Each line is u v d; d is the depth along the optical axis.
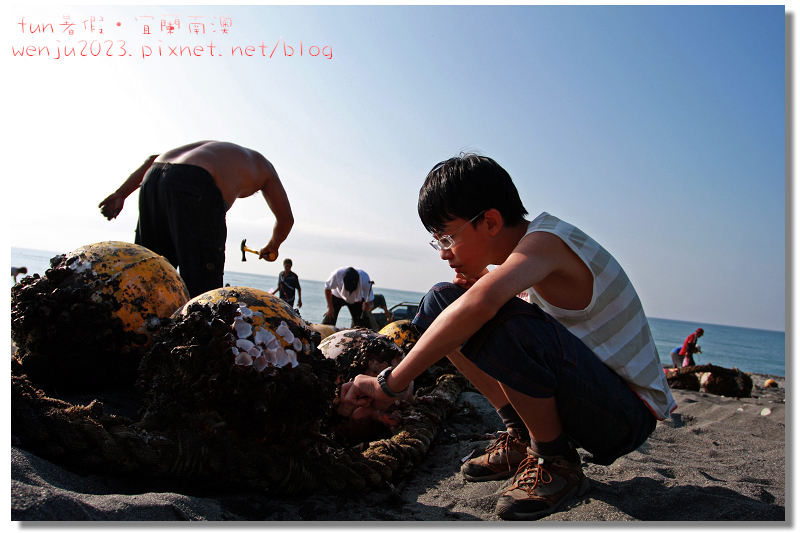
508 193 1.93
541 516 1.84
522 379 1.80
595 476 2.27
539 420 1.89
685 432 3.78
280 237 5.22
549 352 1.81
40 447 1.69
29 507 1.32
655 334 98.12
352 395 1.95
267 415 1.85
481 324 1.71
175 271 2.90
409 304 10.35
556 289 1.97
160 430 1.88
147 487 1.77
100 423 1.80
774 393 8.12
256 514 1.74
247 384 1.82
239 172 4.46
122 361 2.61
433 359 1.75
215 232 4.08
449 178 1.90
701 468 2.68
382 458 2.20
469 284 2.17
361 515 1.85
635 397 2.00
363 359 2.78
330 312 8.52
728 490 2.15
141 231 4.24
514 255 1.79
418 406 3.09
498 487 2.17
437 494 2.13
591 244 1.96
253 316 1.99
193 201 3.95
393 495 2.01
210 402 1.84
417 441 2.49
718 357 53.41
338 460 2.06
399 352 2.90
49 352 2.47
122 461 1.72
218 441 1.84
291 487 1.91
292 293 10.95
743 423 4.32
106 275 2.60
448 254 2.00
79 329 2.48
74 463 1.71
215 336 1.86
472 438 2.97
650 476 2.26
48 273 2.55
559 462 1.94
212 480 1.82
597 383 1.86
